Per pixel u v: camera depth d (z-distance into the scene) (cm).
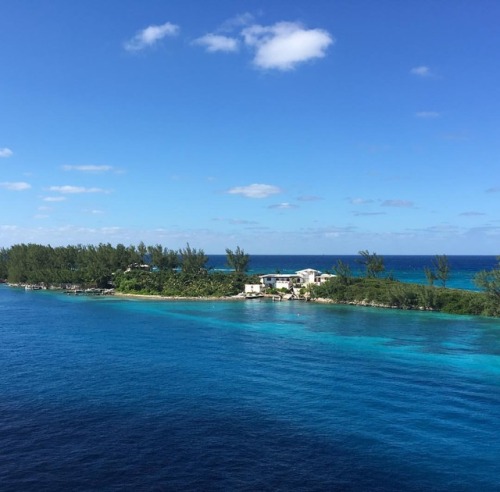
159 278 19912
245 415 5234
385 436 4700
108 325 11469
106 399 5747
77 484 3753
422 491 3712
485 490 3731
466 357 8000
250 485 3766
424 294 14238
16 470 3959
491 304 12825
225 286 18638
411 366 7388
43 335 10056
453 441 4591
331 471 4000
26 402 5616
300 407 5500
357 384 6425
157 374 6900
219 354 8244
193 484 3772
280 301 17012
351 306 15512
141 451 4331
